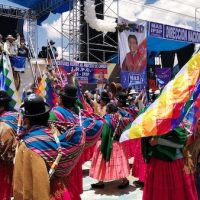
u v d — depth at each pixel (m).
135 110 7.19
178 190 4.64
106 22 17.75
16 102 6.77
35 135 3.09
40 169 2.98
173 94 4.18
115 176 6.93
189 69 4.23
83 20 18.16
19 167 3.06
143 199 4.88
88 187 7.29
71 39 18.28
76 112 5.04
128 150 7.36
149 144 4.75
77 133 3.32
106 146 6.86
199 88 4.38
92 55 17.81
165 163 4.65
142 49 17.44
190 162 4.76
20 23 20.45
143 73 17.36
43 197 2.94
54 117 4.59
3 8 20.12
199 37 20.50
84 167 8.69
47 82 7.83
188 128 4.85
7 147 4.47
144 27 17.59
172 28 19.14
